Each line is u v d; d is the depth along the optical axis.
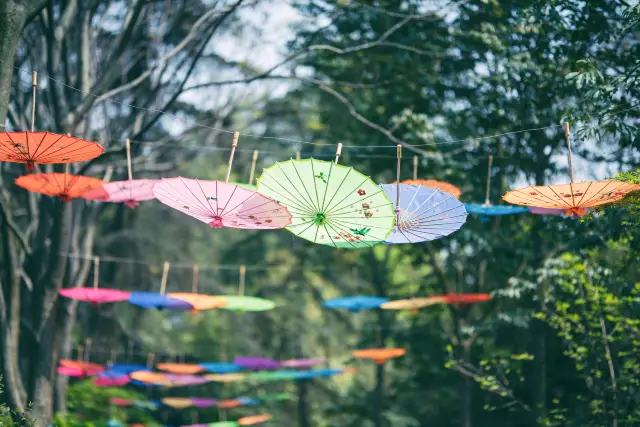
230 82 15.39
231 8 15.58
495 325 18.53
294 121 28.14
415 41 18.03
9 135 8.57
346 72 21.25
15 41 10.69
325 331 32.28
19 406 15.01
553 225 15.73
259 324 32.81
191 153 23.11
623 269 14.84
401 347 23.88
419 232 9.60
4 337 15.22
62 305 16.92
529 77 15.77
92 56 18.34
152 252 31.41
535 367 17.83
